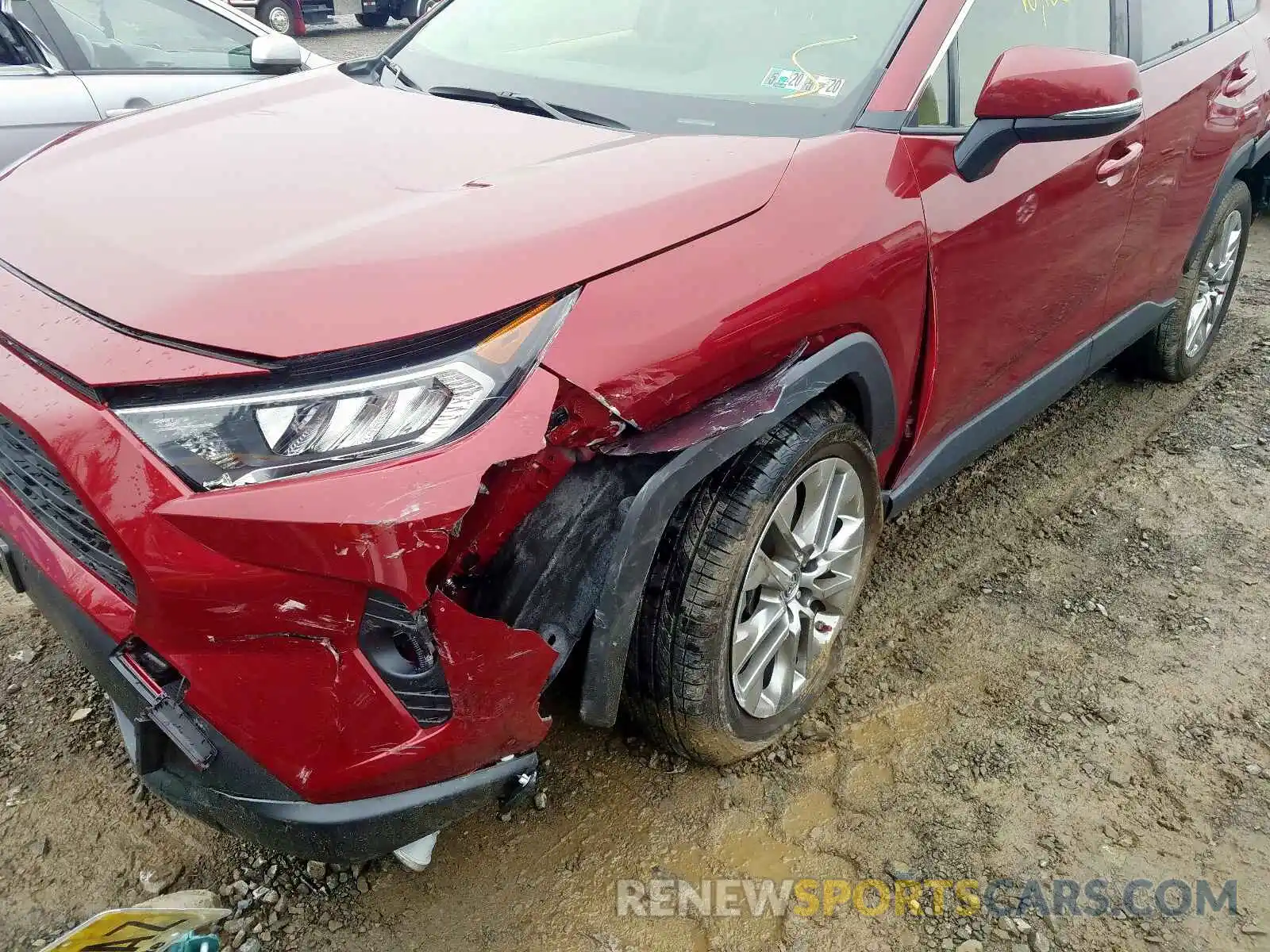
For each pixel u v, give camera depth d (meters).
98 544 1.49
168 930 1.65
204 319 1.37
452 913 1.79
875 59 2.14
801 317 1.72
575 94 2.26
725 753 2.01
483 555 1.54
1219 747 2.24
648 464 1.64
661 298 1.55
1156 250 3.16
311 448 1.31
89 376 1.33
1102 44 2.75
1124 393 3.91
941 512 3.10
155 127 2.17
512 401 1.39
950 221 2.06
